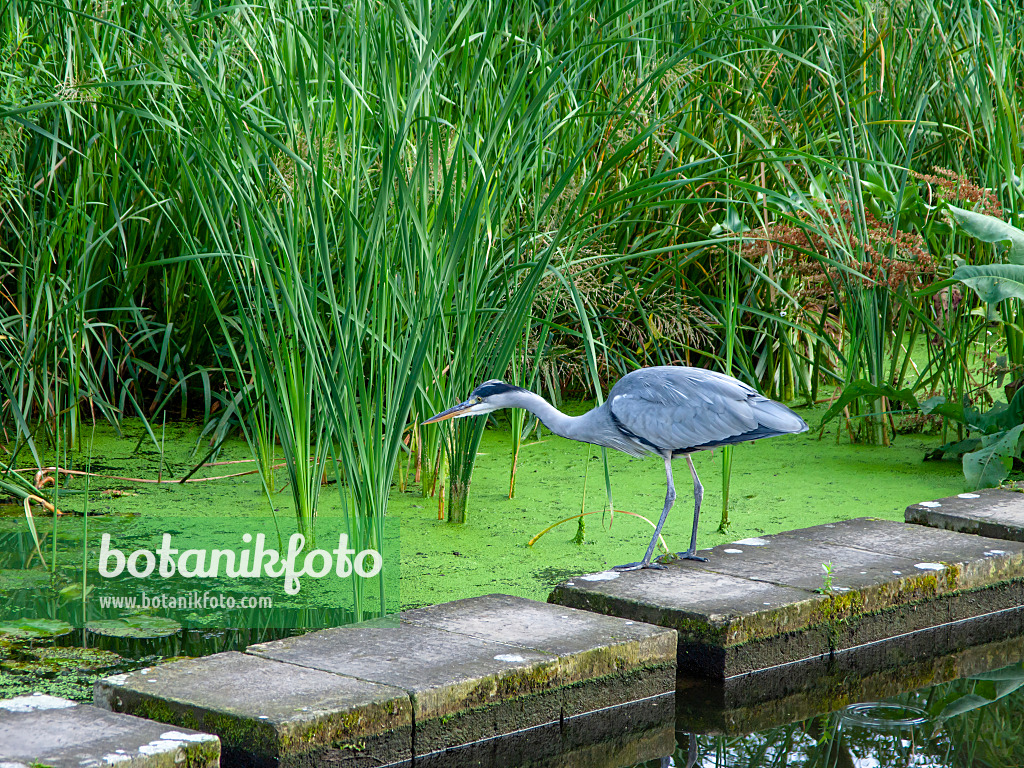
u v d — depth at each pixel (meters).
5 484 6.68
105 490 7.30
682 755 4.40
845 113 9.10
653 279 8.56
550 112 7.45
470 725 4.24
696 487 5.75
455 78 7.03
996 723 4.66
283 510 6.98
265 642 4.90
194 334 8.79
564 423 5.85
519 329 6.44
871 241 8.09
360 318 5.67
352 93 6.20
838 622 5.19
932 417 8.19
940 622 5.57
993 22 8.94
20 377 7.80
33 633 5.17
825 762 4.29
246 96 7.22
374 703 3.99
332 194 6.51
